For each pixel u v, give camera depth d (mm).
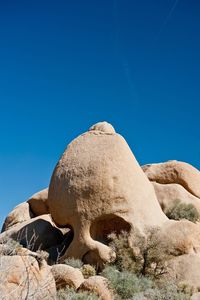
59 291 14297
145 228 19406
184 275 17266
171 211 23812
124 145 21734
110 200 19906
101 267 18266
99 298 13812
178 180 26938
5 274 4547
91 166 20656
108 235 19062
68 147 22203
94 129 22938
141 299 14555
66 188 20625
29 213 27656
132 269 17531
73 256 19234
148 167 28234
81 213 19891
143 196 20703
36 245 22016
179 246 18328
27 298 4555
